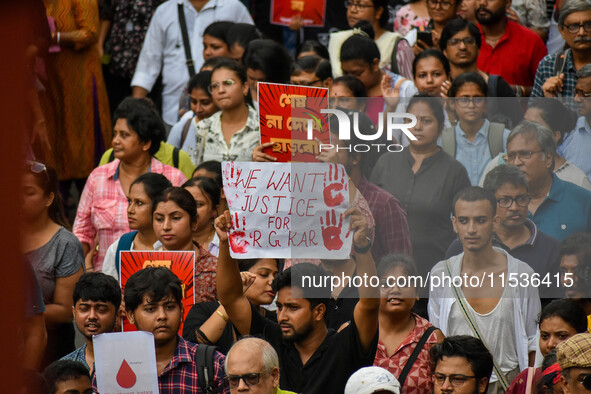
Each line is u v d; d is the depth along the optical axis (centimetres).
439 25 2580
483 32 2542
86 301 1480
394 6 2994
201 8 2872
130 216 1855
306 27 3127
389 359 1470
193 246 1744
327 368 1400
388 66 2570
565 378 1205
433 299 1566
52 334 1634
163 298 1373
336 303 1587
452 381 1370
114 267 1873
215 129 2241
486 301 1484
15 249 707
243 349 1273
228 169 1311
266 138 1304
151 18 2980
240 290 1438
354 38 2342
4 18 671
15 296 712
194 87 2344
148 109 2069
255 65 2314
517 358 1478
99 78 2792
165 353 1384
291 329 1415
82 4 2678
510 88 2230
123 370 1308
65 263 1639
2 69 678
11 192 696
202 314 1570
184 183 1923
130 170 2069
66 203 2762
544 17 2805
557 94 2162
